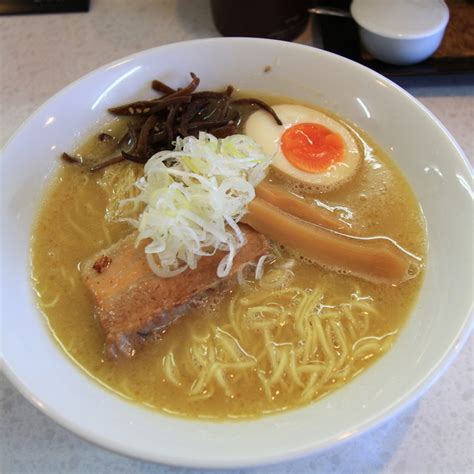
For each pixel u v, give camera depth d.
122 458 0.25
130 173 0.32
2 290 0.26
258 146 0.31
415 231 0.29
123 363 0.26
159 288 0.27
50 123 0.31
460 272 0.25
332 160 0.31
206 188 0.27
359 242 0.29
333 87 0.33
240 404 0.25
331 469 0.25
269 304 0.28
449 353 0.23
